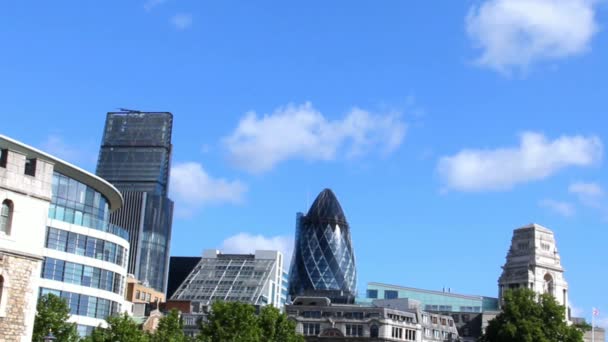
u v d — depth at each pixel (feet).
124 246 433.89
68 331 290.97
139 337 293.23
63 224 387.34
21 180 208.54
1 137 274.16
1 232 202.49
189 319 647.56
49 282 377.30
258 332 417.90
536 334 464.24
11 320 201.77
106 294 409.08
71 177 393.50
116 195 422.41
